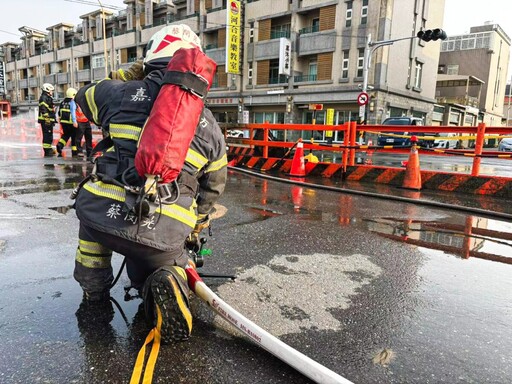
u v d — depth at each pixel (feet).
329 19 97.09
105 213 6.05
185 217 6.39
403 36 96.22
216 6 118.01
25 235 11.90
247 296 8.39
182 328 6.24
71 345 6.36
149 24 136.26
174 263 6.75
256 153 36.86
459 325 7.51
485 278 9.93
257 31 110.63
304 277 9.52
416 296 8.72
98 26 157.07
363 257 11.16
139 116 6.26
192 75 5.81
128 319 7.20
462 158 64.28
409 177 23.91
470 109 148.97
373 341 6.84
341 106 99.55
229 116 122.11
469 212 17.88
